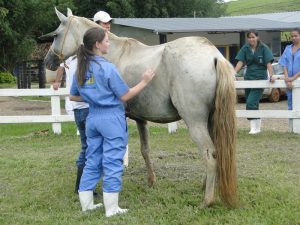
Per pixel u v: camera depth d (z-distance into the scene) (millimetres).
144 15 37719
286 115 9578
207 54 4965
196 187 5965
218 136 4824
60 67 6449
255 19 26797
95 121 5008
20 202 5762
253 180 6164
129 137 10125
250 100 9812
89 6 36625
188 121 5031
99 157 5211
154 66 5238
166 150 8547
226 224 4688
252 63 9828
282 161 7297
